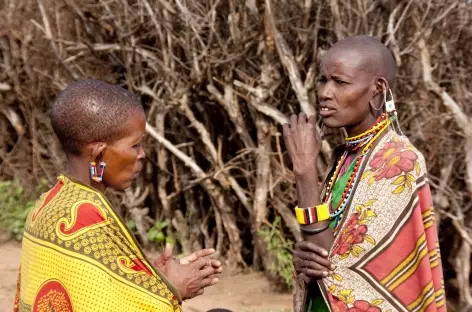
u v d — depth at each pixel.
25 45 6.48
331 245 2.24
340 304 2.18
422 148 4.64
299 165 2.26
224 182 5.57
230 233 5.77
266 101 5.21
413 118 4.64
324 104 2.30
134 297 1.92
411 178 2.15
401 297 2.16
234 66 5.34
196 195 6.04
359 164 2.30
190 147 5.86
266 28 5.06
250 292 5.30
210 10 5.38
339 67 2.25
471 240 4.56
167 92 5.72
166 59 5.63
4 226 6.65
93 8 6.06
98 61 6.13
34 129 6.69
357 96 2.26
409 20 4.64
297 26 5.02
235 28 5.25
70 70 6.19
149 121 5.91
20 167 6.96
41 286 1.93
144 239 6.17
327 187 2.43
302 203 2.26
